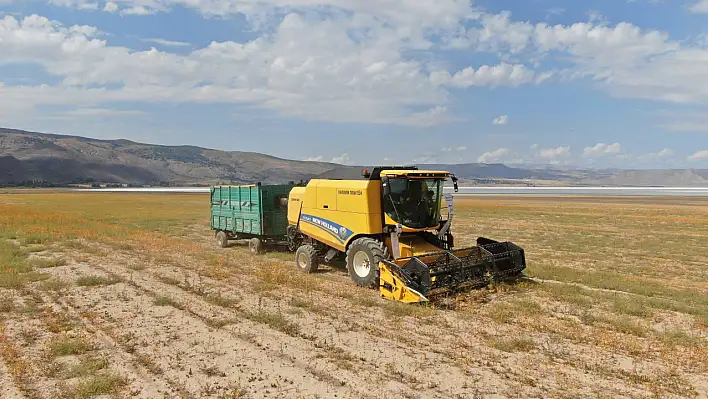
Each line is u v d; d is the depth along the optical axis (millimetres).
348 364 6902
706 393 6051
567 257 17766
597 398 5863
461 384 6246
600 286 12391
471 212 44844
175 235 24219
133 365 6883
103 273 13578
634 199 91312
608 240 23141
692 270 15344
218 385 6203
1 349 7496
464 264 11266
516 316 9367
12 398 5828
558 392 6035
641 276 14289
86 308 9898
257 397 5855
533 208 52750
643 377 6492
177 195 95438
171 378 6430
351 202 12562
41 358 7148
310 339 8039
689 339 8039
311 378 6430
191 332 8367
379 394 5938
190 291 11438
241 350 7496
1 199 74875
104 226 26766
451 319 9219
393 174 11680
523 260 12797
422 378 6434
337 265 15172
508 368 6824
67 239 21031
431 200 12516
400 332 8422
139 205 55062
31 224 27781
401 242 12242
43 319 9125
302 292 11391
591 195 119375
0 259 15125
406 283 10258
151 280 12664
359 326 8750
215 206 20891
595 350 7605
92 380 6219
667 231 27969
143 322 8945
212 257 16234
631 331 8523
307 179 16344
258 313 9414
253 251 18078
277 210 18000
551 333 8422
